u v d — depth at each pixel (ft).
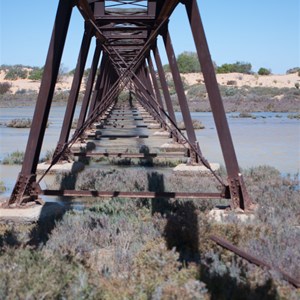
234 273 19.63
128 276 19.69
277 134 94.22
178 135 66.08
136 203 33.60
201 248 23.81
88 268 20.90
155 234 25.70
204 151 67.26
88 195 32.27
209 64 31.83
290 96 244.01
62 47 32.63
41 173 48.34
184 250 24.32
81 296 17.28
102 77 100.78
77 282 18.39
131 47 87.56
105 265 21.89
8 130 102.06
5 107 205.26
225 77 350.84
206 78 31.83
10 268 19.39
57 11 32.14
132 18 49.78
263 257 21.81
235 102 226.17
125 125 109.50
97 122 108.58
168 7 40.34
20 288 17.29
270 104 200.95
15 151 67.62
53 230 26.71
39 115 32.42
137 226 27.61
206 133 94.38
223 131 31.30
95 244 25.44
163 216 28.66
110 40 69.05
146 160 57.36
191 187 39.29
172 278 19.17
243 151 68.64
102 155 54.24
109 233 26.16
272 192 37.78
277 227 27.12
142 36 67.92
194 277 19.57
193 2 32.17
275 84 328.29
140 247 24.04
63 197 38.06
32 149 32.24
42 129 32.76
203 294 17.56
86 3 38.24
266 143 78.89
